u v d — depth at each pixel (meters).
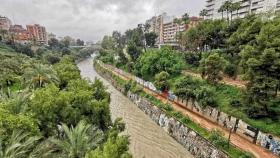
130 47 86.00
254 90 27.08
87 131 20.41
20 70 53.75
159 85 49.34
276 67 24.92
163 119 38.44
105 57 116.12
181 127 32.94
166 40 141.75
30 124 17.88
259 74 26.42
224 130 30.30
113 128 24.34
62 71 47.47
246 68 29.20
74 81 37.47
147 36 116.00
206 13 107.62
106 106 26.12
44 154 16.47
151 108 44.53
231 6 64.94
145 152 29.50
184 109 40.25
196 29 62.34
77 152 17.50
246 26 42.72
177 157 28.39
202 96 35.31
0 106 20.72
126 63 89.25
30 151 16.70
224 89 36.97
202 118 35.25
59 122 22.70
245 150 24.12
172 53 60.34
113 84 76.19
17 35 146.88
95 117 25.19
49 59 95.94
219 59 38.03
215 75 38.16
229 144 25.34
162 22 149.12
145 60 62.03
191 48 65.06
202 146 27.55
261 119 26.98
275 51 25.55
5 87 42.53
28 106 22.53
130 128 37.59
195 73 53.28
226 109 31.67
